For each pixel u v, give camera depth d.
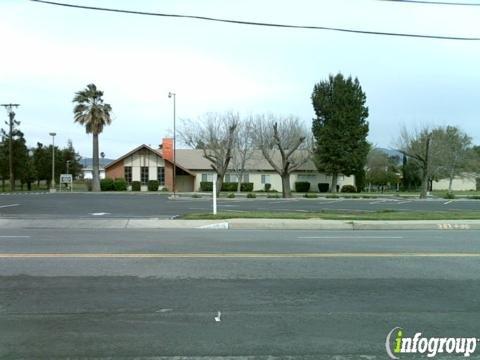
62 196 43.56
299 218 18.62
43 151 79.06
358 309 6.58
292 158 56.34
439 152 56.00
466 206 31.34
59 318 6.10
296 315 6.29
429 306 6.76
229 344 5.28
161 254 10.56
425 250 11.50
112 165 60.19
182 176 62.00
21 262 9.53
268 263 9.62
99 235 14.11
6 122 64.88
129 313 6.31
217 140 51.12
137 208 27.36
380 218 19.02
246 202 35.09
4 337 5.45
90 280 8.05
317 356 5.00
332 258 10.25
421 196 45.94
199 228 16.48
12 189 59.81
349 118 56.91
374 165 72.81
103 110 56.41
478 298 7.19
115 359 4.88
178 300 6.91
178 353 5.03
